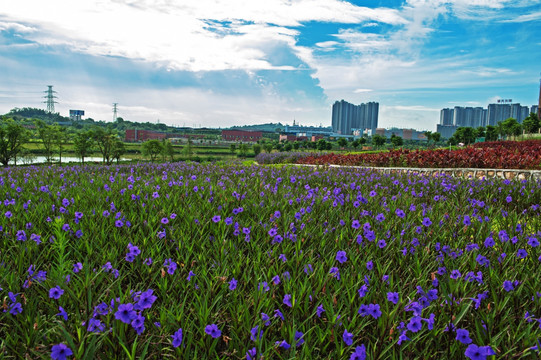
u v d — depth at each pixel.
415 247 3.38
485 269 2.97
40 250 3.35
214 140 191.88
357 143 98.94
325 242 3.49
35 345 1.93
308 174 10.35
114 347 1.94
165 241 3.36
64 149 91.62
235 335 2.08
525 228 4.06
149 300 2.06
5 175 9.48
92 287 2.48
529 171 10.66
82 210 4.37
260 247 3.34
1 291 2.43
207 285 2.56
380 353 2.02
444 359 2.00
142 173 11.24
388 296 2.25
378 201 5.65
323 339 2.02
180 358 1.90
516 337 2.11
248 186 7.05
